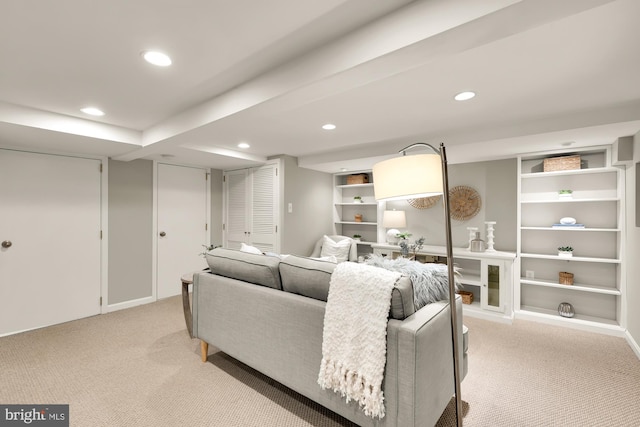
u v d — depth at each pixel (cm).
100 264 373
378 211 498
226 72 187
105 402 195
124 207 395
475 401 199
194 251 471
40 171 330
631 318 289
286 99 185
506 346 284
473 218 417
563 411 190
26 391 206
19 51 161
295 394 205
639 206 263
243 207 486
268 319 192
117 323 338
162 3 125
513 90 211
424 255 424
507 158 388
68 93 217
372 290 148
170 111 255
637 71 182
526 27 118
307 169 487
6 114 232
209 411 186
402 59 140
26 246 322
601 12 128
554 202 354
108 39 151
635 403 198
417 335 134
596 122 249
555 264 364
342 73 153
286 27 143
